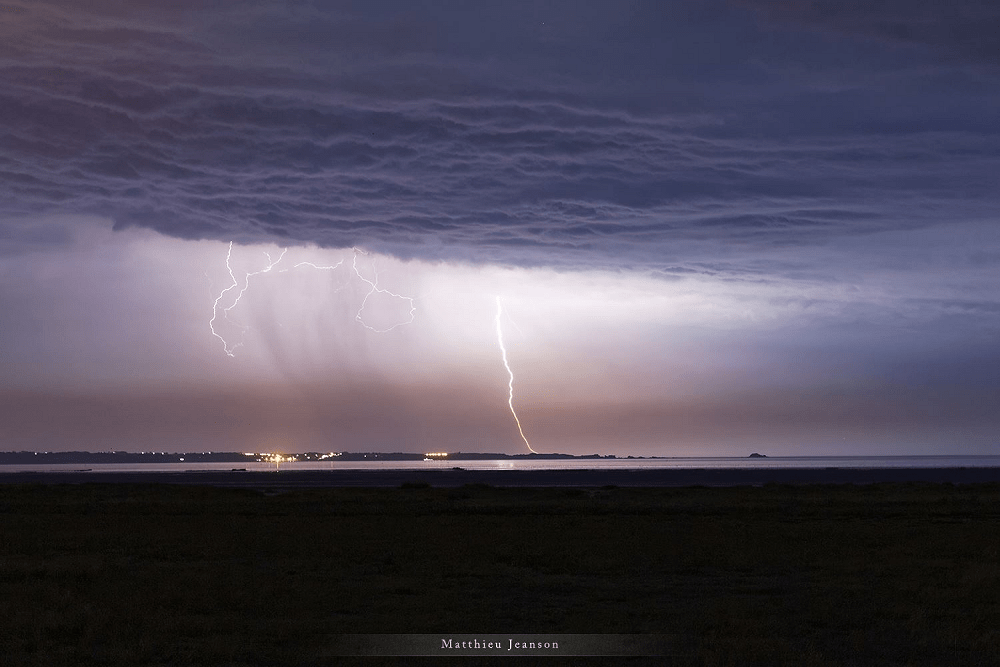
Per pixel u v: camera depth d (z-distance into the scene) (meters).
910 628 15.79
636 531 33.88
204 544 28.94
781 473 155.38
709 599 19.08
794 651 13.66
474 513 44.84
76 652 13.51
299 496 60.31
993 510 45.59
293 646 14.38
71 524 37.47
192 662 13.20
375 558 25.44
